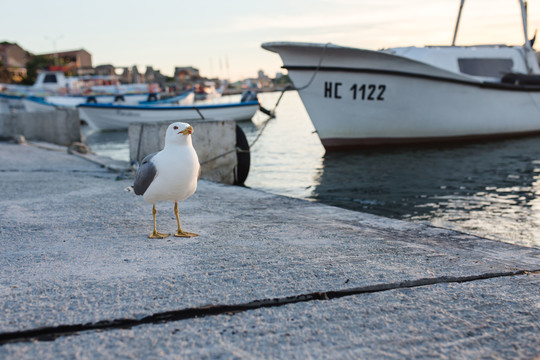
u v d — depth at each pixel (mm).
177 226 4207
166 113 26109
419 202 8094
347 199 8461
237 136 9359
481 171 10953
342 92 14180
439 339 2158
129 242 3771
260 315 2389
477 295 2643
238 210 5199
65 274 2967
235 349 2055
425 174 10789
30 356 1983
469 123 15695
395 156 13648
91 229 4227
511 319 2354
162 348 2059
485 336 2188
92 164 9930
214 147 8898
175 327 2252
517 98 16234
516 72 16328
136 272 2994
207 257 3314
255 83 125688
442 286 2779
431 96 14688
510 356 2020
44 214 4840
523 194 8453
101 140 23516
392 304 2520
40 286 2752
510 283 2822
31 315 2350
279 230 4207
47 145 13883
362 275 2914
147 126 8461
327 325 2283
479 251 3578
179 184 3750
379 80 14039
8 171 8508
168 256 3354
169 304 2477
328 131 14805
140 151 8750
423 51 15688
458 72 15234
